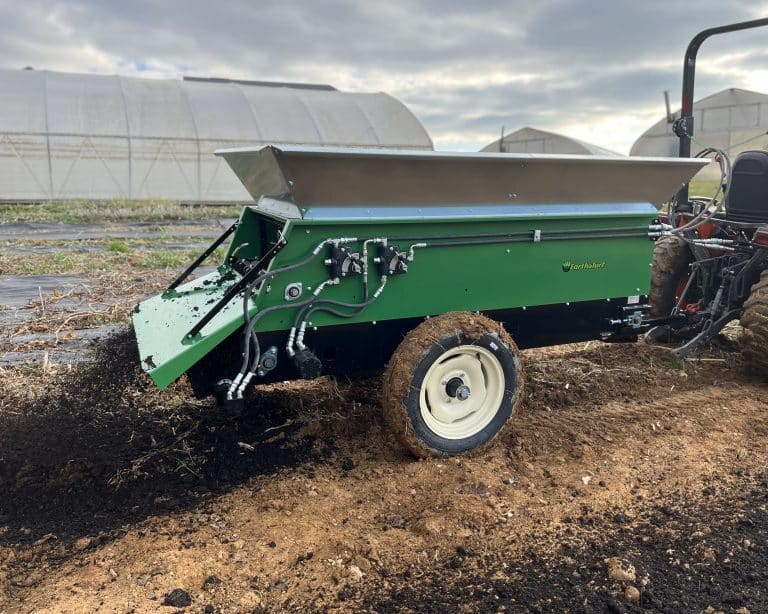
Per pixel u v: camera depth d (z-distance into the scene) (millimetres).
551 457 4094
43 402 4539
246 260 4781
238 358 3695
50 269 10211
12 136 21922
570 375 5449
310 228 3557
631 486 3781
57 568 3045
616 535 3311
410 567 3047
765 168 5305
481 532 3301
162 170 24156
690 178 4527
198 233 16734
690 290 6172
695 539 3275
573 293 4398
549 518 3436
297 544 3197
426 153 3609
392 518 3408
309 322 3658
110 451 4027
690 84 5715
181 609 2762
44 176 22594
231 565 3045
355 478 3826
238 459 4031
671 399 5090
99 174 23328
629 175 4293
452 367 3971
